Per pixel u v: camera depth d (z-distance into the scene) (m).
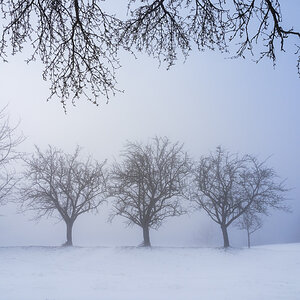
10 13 4.30
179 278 18.67
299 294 13.59
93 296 12.77
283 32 4.47
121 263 24.98
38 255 26.50
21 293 12.74
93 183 33.25
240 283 16.80
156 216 33.56
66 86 4.62
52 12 4.38
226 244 33.97
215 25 4.77
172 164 33.50
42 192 32.62
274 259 28.19
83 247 30.58
